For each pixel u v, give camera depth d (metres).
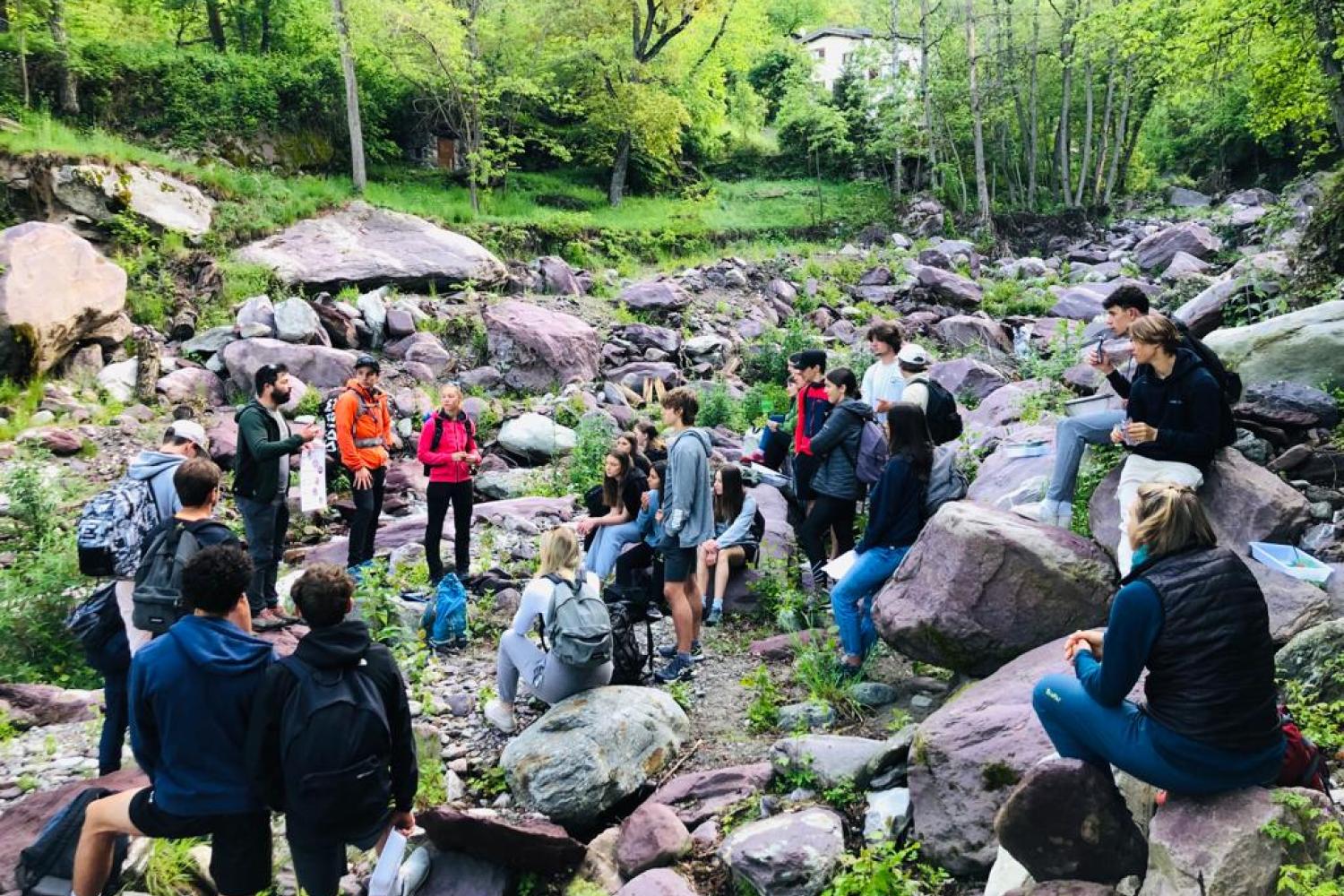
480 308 17.98
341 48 23.84
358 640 3.74
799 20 53.41
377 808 3.70
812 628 6.95
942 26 37.78
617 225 27.55
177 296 16.62
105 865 3.87
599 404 15.30
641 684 6.58
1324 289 10.13
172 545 4.79
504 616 7.86
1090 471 6.48
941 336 19.81
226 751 3.66
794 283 23.36
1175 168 42.06
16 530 9.39
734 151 40.12
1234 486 5.63
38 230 13.41
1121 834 3.46
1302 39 13.74
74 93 22.62
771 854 4.38
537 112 34.72
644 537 7.60
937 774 4.46
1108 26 17.36
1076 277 25.80
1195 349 5.13
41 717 6.40
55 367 13.59
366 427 8.32
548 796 5.19
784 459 9.21
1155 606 3.20
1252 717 3.18
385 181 27.91
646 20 32.06
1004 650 5.21
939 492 6.11
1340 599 5.16
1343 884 3.24
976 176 37.09
